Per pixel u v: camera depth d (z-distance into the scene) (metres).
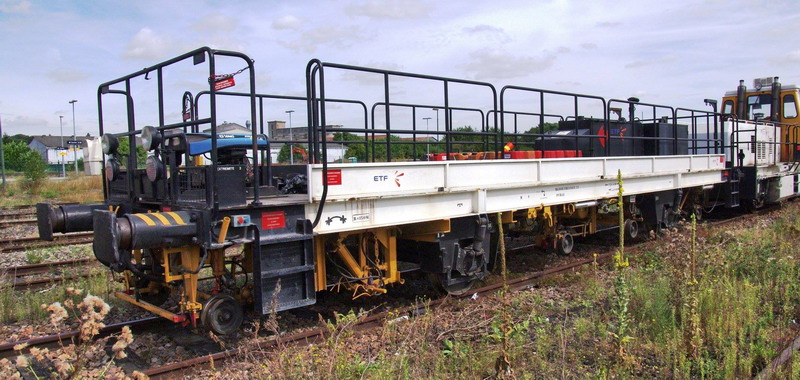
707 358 4.46
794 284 6.23
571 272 8.08
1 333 5.77
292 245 5.33
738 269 6.95
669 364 4.42
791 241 9.09
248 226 5.04
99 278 7.51
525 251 9.84
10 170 59.53
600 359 4.49
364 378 4.24
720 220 13.96
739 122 13.67
